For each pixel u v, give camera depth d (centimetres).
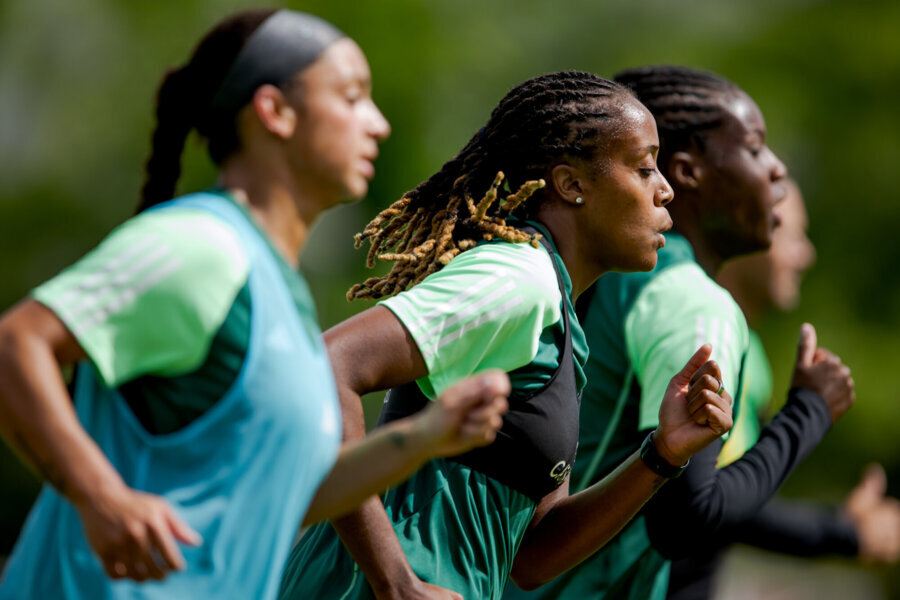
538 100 1073
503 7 4734
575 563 1098
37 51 4812
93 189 4766
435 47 4584
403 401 1055
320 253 4656
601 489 1084
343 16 4559
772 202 1415
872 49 4606
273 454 768
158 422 762
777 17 4681
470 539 1028
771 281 1788
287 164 794
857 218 4575
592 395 1362
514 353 996
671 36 4669
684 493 1238
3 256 4722
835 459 4312
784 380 4253
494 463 1028
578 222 1073
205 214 761
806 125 4581
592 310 1377
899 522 1780
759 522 1700
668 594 1484
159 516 698
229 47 791
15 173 4794
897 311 4522
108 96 4747
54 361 717
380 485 792
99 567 753
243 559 770
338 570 1035
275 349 764
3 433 713
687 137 1402
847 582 4412
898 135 4591
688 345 1285
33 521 786
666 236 1385
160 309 732
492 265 988
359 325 956
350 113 798
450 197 1095
